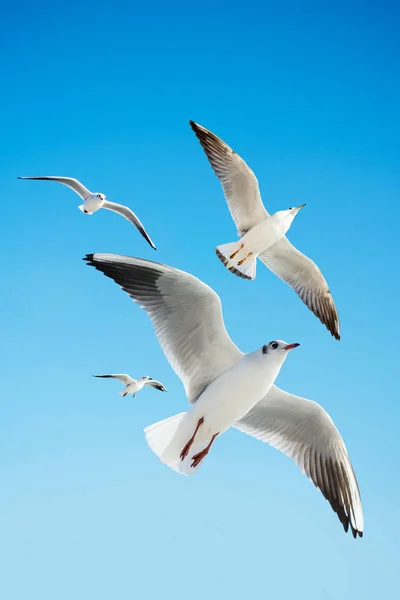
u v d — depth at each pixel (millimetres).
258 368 6188
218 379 6234
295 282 11234
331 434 6816
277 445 6977
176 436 6203
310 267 10984
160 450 6180
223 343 6297
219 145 10055
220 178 10242
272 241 10266
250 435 6984
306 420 6844
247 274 10141
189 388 6430
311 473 6883
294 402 6758
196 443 6301
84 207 11203
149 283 6156
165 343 6273
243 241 10188
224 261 10188
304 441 6941
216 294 6043
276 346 6219
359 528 6785
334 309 11219
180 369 6375
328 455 6895
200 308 6145
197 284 6000
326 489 6855
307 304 11164
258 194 10164
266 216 10328
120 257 6113
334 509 6816
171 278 6059
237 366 6242
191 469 6184
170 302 6184
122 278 6137
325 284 11117
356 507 6797
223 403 6172
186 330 6273
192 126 10125
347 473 6816
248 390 6207
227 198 10305
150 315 6219
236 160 9992
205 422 6199
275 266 11211
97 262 6090
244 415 6527
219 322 6172
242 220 10398
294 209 10359
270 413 6914
